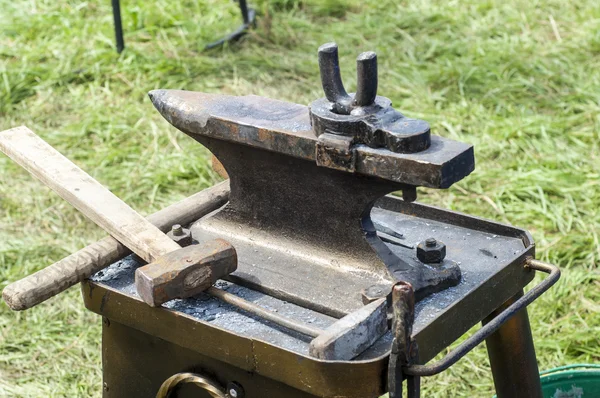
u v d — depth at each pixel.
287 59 7.09
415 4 7.91
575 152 5.78
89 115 6.41
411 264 2.68
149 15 7.66
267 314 2.48
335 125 2.46
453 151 2.38
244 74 6.89
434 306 2.57
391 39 7.29
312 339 2.46
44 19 7.73
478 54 6.99
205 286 2.62
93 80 6.93
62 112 6.57
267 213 2.86
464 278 2.73
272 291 2.67
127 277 2.82
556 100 6.40
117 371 2.96
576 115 6.17
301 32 7.54
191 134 2.86
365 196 2.59
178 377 2.71
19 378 4.22
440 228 3.05
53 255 5.05
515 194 5.40
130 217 2.84
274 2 7.96
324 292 2.62
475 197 5.40
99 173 5.79
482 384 4.09
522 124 6.02
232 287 2.74
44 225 5.33
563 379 3.51
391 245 2.90
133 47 7.19
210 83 6.76
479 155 5.80
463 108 6.27
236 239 2.93
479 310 2.63
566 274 4.67
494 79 6.67
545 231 5.13
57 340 4.45
